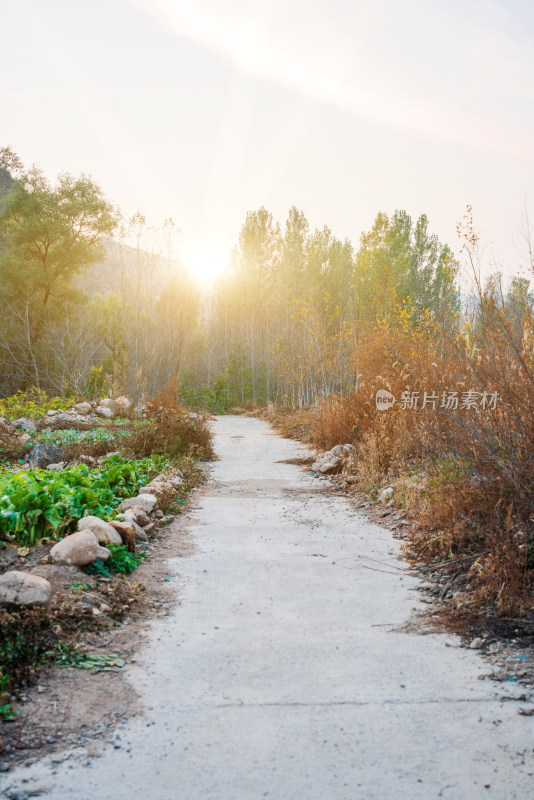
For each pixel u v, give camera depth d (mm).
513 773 2941
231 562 6398
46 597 4484
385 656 4238
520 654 4211
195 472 11523
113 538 6062
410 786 2848
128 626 4738
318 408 20969
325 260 52844
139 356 37688
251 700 3637
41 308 36938
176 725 3369
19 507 5914
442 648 4359
